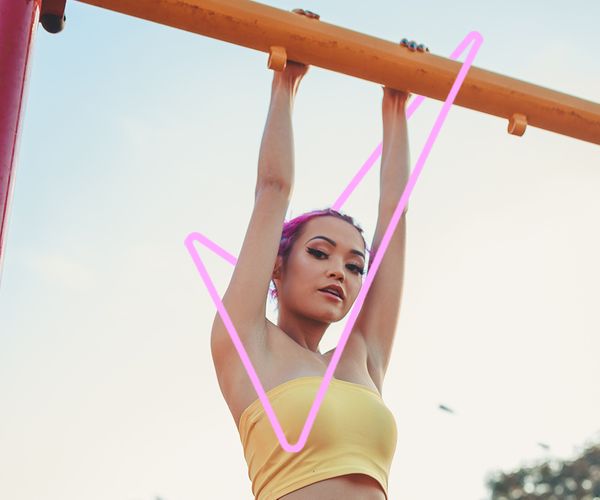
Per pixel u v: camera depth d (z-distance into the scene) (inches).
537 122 177.0
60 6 156.8
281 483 141.9
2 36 141.4
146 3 157.1
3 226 133.3
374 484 143.9
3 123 137.4
